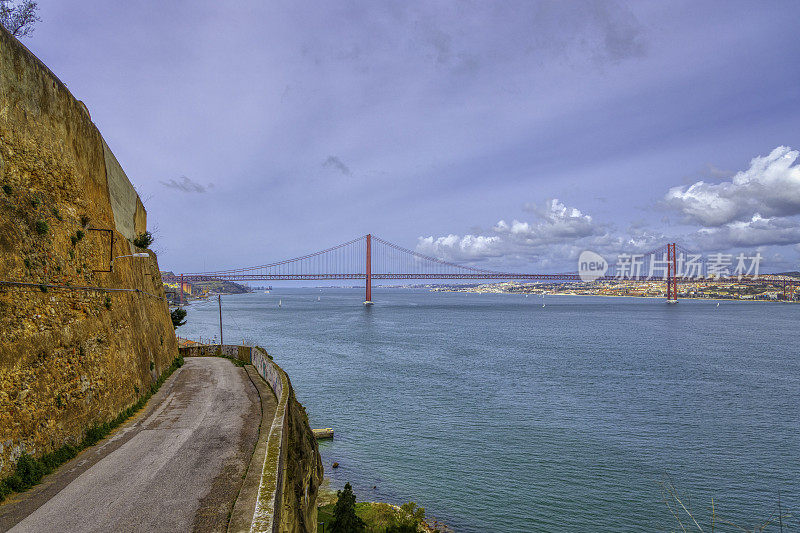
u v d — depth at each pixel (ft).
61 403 36.19
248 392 63.57
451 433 112.37
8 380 30.40
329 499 82.64
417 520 73.15
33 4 65.16
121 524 25.49
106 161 64.54
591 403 136.98
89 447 39.24
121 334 52.80
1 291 31.04
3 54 35.76
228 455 37.06
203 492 29.84
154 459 36.14
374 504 78.48
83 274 45.42
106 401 44.62
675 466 93.20
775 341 281.95
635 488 84.84
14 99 37.24
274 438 35.35
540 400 140.05
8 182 35.50
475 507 79.87
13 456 30.12
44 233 38.37
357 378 167.84
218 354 114.83
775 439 107.24
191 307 645.51
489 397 143.23
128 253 65.87
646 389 153.99
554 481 87.81
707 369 188.65
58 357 36.86
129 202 81.15
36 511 27.07
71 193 47.01
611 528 73.41
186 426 45.93
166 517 26.35
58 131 45.44
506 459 97.35
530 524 74.95
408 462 96.78
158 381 69.46
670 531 72.08
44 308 36.24
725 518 75.05
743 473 89.86
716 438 108.06
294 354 219.20
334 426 117.80
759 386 159.02
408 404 135.64
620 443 105.19
